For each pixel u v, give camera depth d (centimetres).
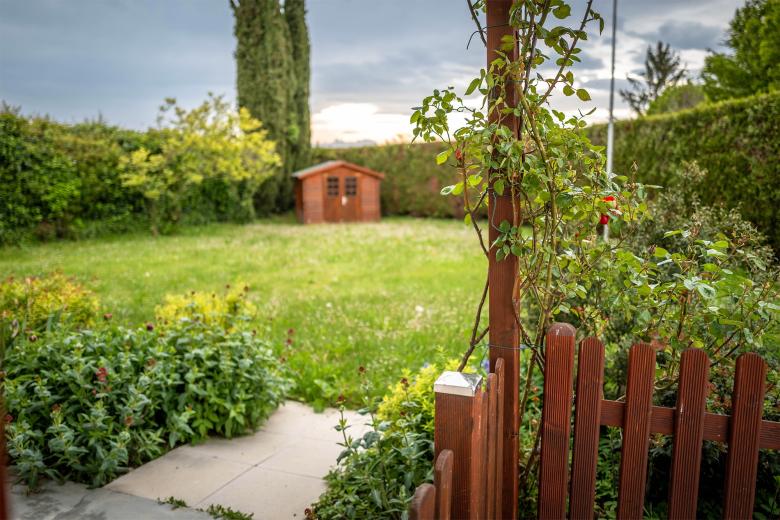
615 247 234
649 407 189
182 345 368
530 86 200
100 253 1169
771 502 230
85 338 351
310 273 955
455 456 171
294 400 426
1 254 1136
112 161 1430
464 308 680
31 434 288
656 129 1041
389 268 1002
